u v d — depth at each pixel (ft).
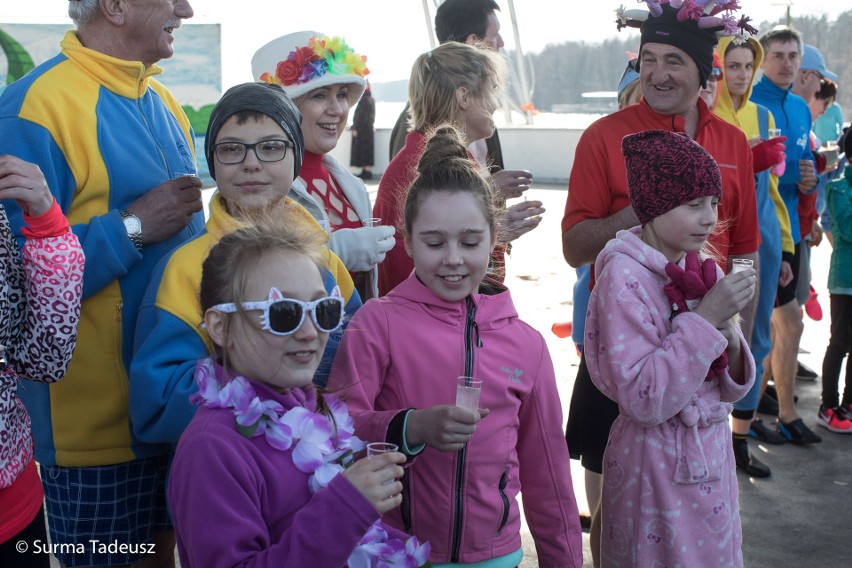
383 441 6.60
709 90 13.34
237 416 5.15
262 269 5.27
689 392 7.58
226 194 7.66
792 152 16.08
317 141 9.78
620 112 10.59
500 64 10.93
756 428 15.92
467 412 6.32
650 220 8.27
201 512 4.94
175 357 6.99
